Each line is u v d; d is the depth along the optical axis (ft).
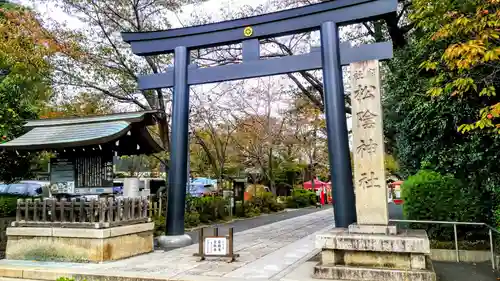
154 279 21.29
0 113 35.60
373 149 22.35
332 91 29.35
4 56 36.76
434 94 22.39
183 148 34.60
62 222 27.73
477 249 28.66
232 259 25.72
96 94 55.36
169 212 34.06
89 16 52.49
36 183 59.98
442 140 33.30
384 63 45.60
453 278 22.75
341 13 30.63
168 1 54.60
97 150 31.27
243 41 34.12
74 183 31.53
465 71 23.53
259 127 88.84
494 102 27.61
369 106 22.81
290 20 32.40
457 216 30.32
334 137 28.63
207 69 34.88
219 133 86.17
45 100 51.16
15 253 28.17
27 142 30.50
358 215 22.12
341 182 27.84
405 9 40.57
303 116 94.89
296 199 99.30
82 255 26.55
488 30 20.03
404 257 19.77
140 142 35.06
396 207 70.23
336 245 20.62
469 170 31.71
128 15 55.01
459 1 23.61
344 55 30.09
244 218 67.67
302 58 31.86
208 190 92.48
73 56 49.49
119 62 54.44
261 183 109.09
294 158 112.98
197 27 35.35
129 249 28.45
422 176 32.35
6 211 36.81
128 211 29.32
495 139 27.09
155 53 37.32
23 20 39.93
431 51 29.71
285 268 23.30
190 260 26.40
